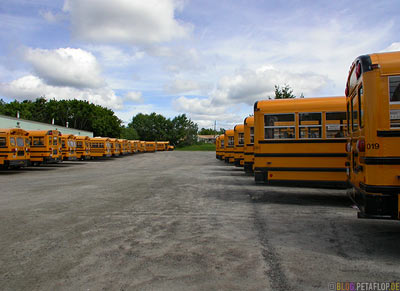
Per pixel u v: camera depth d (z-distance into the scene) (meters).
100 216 6.82
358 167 5.09
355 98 5.43
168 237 5.25
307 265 4.02
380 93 4.48
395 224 6.05
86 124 77.88
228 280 3.56
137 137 101.75
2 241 5.07
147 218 6.63
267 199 8.95
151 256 4.35
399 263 4.09
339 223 6.16
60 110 74.19
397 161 4.37
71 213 7.13
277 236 5.30
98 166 25.47
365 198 4.51
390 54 4.57
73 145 27.64
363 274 3.75
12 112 67.62
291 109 8.46
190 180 14.13
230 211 7.32
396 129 4.39
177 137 106.50
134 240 5.09
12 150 18.03
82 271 3.84
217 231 5.62
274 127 8.58
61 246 4.80
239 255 4.38
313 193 10.03
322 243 4.92
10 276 3.71
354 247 4.72
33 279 3.62
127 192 10.37
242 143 17.34
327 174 8.22
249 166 13.97
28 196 9.59
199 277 3.64
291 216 6.78
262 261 4.15
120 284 3.46
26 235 5.39
